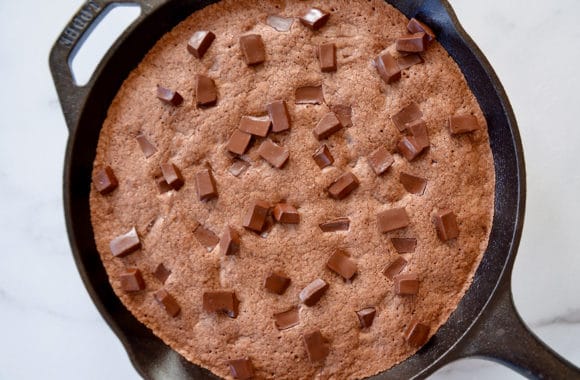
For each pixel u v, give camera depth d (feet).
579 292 1.82
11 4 1.89
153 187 1.66
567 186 1.82
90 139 1.65
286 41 1.65
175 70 1.66
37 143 1.89
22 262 1.89
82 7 1.57
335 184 1.62
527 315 1.83
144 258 1.66
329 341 1.64
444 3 1.57
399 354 1.65
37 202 1.89
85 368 1.88
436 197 1.64
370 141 1.64
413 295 1.64
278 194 1.63
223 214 1.64
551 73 1.82
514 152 1.58
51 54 1.57
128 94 1.68
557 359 1.52
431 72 1.65
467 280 1.66
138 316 1.67
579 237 1.82
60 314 1.89
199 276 1.64
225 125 1.64
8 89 1.89
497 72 1.83
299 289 1.64
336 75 1.65
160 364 1.64
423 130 1.63
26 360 1.89
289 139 1.64
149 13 1.59
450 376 1.82
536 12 1.83
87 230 1.65
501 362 1.54
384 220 1.62
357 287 1.64
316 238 1.63
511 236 1.60
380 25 1.66
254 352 1.65
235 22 1.67
